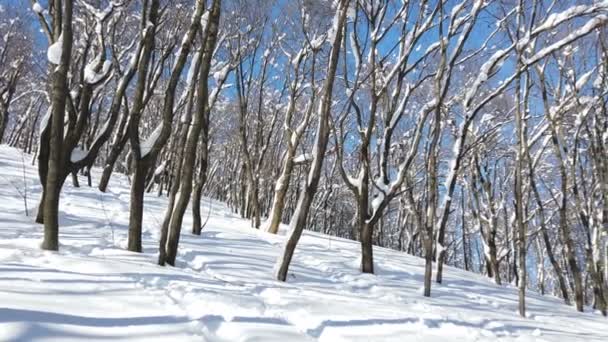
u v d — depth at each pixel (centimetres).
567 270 1956
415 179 2320
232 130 2753
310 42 1316
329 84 730
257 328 375
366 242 954
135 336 314
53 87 567
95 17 818
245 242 1021
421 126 998
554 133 1115
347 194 3362
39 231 689
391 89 1334
